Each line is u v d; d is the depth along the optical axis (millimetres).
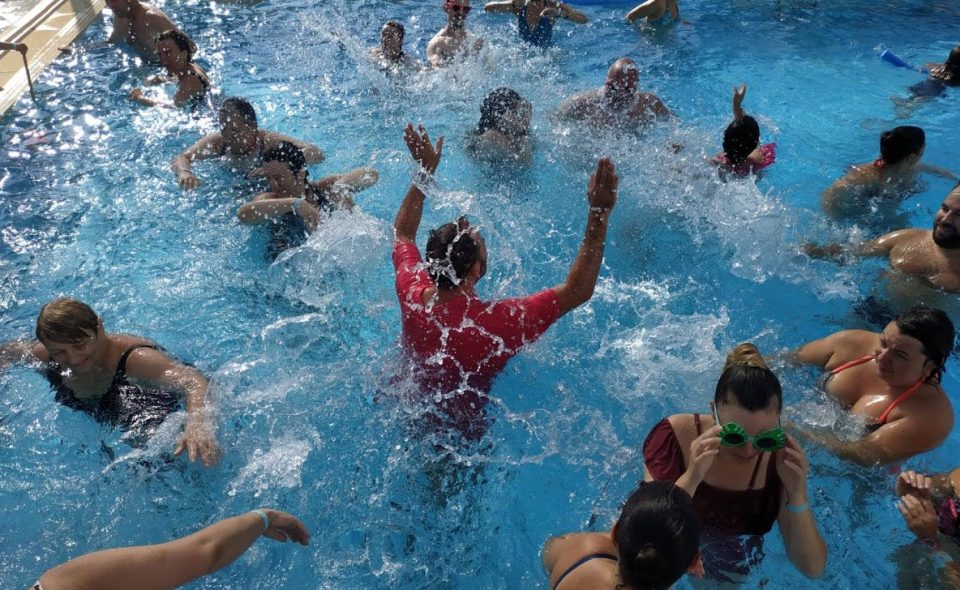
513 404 3975
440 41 8242
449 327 3631
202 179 5945
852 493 3457
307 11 9711
